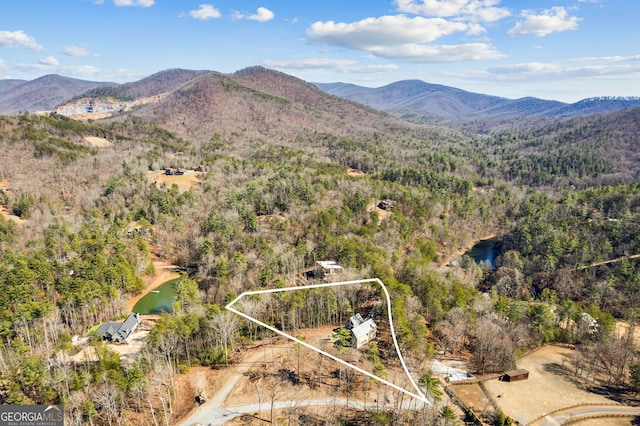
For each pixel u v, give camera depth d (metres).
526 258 155.62
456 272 144.50
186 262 150.38
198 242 149.38
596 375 89.06
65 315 104.00
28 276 103.88
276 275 121.38
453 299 103.75
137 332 102.56
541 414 75.88
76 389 72.06
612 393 83.12
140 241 148.50
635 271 136.12
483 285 145.25
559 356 95.94
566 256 151.38
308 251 136.25
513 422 73.44
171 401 75.69
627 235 156.88
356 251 129.00
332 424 68.44
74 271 114.88
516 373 85.50
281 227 155.25
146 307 122.56
